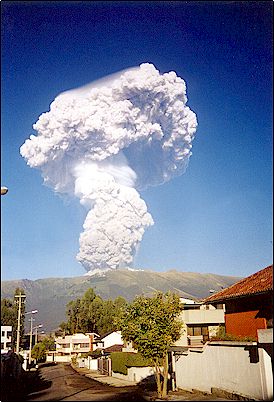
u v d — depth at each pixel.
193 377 20.70
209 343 19.05
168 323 19.97
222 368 17.67
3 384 21.72
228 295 22.28
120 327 20.70
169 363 24.44
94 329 73.06
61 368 56.19
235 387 16.50
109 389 25.11
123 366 35.66
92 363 53.50
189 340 31.08
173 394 19.89
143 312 20.11
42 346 75.25
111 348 49.50
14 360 29.03
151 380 32.22
